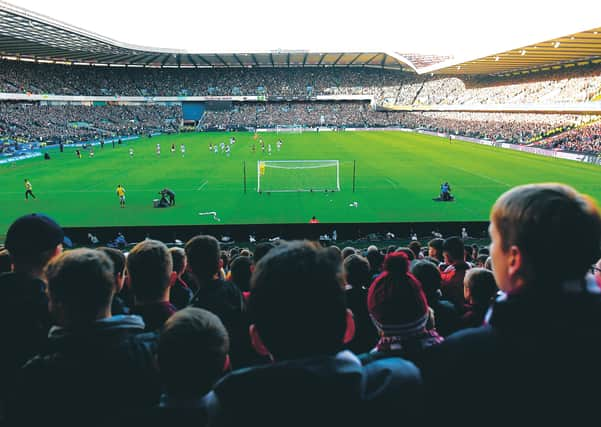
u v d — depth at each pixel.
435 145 69.38
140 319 2.82
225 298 4.80
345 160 52.34
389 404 1.84
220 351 2.40
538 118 75.12
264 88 119.00
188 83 117.50
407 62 103.00
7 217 27.89
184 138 85.12
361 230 20.94
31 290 3.53
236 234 20.67
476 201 31.22
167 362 2.29
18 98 75.62
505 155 56.12
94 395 2.40
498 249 1.91
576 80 71.38
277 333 1.83
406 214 27.95
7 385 3.29
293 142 75.62
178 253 6.48
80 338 2.54
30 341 3.37
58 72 96.75
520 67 88.75
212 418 1.88
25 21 55.91
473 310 4.81
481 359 1.66
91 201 32.16
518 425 1.59
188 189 36.31
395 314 2.91
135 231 20.34
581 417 1.56
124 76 111.62
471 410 1.64
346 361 1.85
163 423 2.25
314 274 1.85
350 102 122.69
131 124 97.81
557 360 1.58
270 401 1.68
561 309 1.65
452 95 106.94
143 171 45.38
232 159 54.34
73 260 2.68
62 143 65.94
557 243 1.67
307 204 30.80
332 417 1.68
